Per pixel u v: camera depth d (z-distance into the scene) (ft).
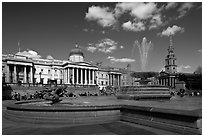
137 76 71.97
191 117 23.36
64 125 30.07
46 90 50.67
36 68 309.83
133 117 31.17
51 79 322.14
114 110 32.94
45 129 27.78
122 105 33.12
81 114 31.45
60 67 331.57
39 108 32.45
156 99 59.93
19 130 27.45
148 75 71.05
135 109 30.45
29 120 32.60
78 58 358.84
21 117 33.83
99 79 362.74
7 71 263.70
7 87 170.71
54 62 328.29
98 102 49.32
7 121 34.24
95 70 343.67
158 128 26.86
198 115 22.52
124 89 63.93
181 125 24.45
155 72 71.36
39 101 54.34
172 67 370.53
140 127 27.89
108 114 32.42
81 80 321.52
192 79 249.96
